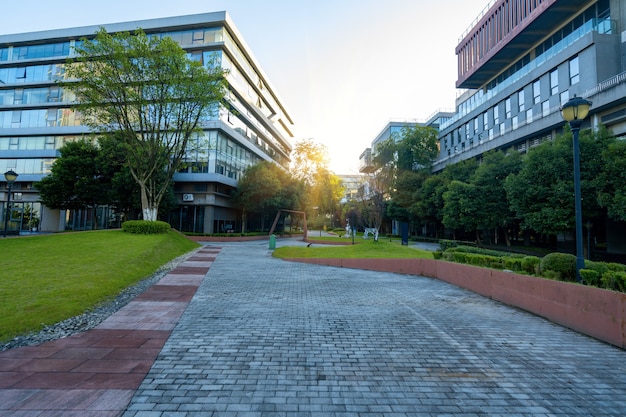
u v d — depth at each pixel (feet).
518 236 100.48
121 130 64.13
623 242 66.23
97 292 24.93
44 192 94.12
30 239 48.08
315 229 221.46
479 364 14.61
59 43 125.49
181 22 110.11
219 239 99.40
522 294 24.56
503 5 109.29
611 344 17.26
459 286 33.81
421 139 147.64
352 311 23.47
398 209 133.28
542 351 16.30
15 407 10.33
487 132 117.80
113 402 10.78
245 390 11.85
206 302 24.95
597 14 82.12
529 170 59.31
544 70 87.35
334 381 12.71
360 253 53.67
